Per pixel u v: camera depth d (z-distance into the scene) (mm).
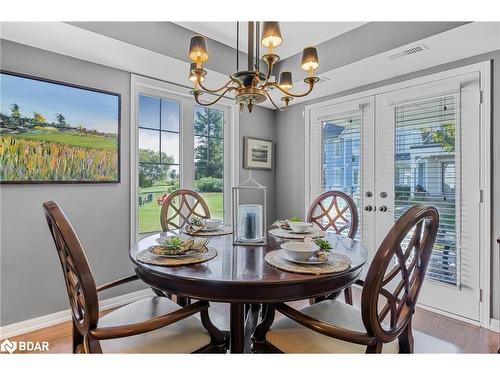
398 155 2748
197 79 1521
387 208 2818
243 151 3629
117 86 2596
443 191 2449
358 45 2434
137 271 1387
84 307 1007
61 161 2260
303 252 1229
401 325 1114
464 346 1948
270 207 3939
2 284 2039
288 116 3822
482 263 2234
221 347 1250
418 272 1193
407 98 2672
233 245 1602
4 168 2020
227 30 2537
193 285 1139
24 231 2121
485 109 2217
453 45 2117
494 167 2186
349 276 1267
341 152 3236
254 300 1095
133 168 2689
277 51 2920
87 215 2424
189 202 3148
